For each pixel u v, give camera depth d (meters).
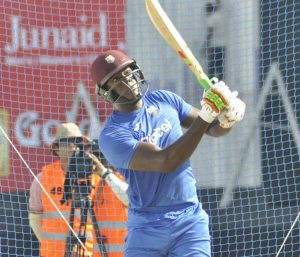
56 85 28.55
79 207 23.67
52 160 28.30
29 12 28.47
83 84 28.69
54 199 23.84
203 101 15.49
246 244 29.08
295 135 28.78
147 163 15.98
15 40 28.27
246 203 28.91
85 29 28.86
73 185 23.75
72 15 28.78
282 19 29.06
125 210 23.66
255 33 29.05
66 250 23.56
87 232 23.66
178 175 16.69
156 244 16.75
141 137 16.72
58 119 28.48
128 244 17.00
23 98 28.20
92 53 28.86
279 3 28.94
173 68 29.06
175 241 16.80
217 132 16.89
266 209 28.94
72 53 28.75
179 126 17.22
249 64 29.09
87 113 28.58
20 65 28.27
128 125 16.77
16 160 28.02
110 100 16.95
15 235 27.56
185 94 29.11
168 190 16.64
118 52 16.98
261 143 28.91
